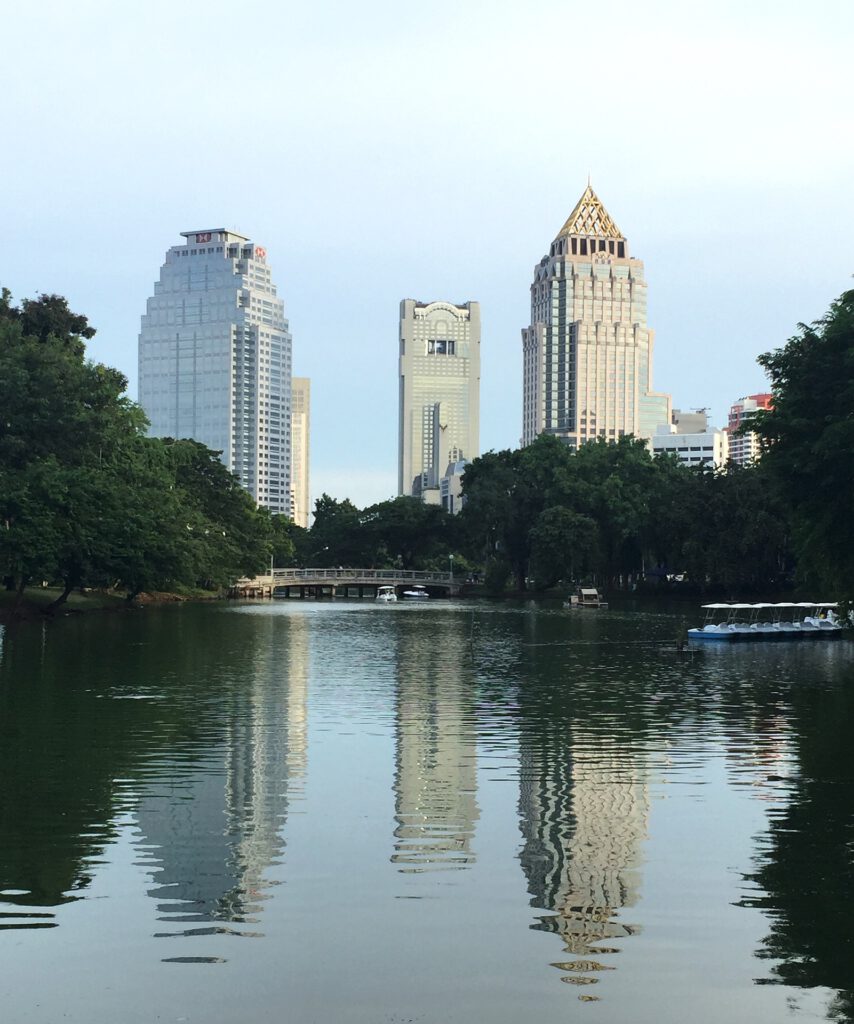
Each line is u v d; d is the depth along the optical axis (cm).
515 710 4206
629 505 16888
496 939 1725
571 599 14825
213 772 2944
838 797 2677
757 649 7400
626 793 2723
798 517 5803
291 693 4681
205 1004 1501
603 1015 1476
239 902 1883
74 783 2802
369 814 2491
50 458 9306
